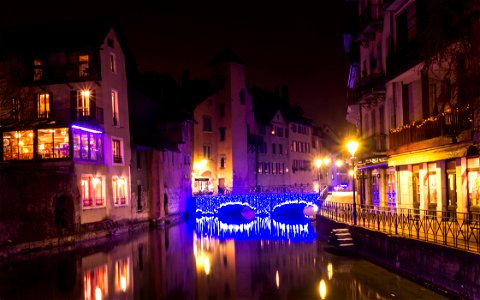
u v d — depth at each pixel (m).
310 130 91.81
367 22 30.20
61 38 36.97
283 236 36.78
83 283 20.23
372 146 30.62
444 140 20.48
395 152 26.02
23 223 27.42
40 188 28.88
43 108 36.62
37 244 28.48
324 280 19.45
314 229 42.44
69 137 32.72
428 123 22.17
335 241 25.11
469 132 18.52
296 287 18.83
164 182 48.00
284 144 82.12
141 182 44.00
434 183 22.98
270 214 62.31
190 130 59.28
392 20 26.80
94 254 27.94
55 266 23.91
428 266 15.96
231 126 66.62
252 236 37.28
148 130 49.78
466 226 16.16
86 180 34.41
